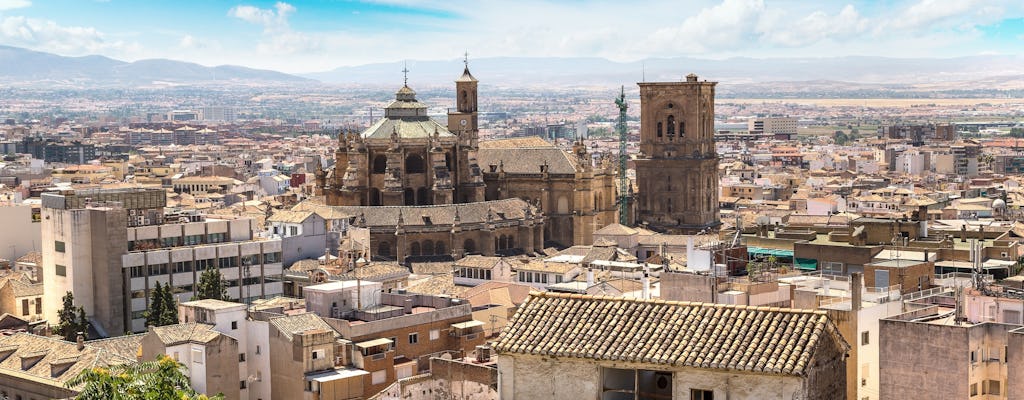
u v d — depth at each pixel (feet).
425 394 511.40
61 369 582.76
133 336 625.41
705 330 251.60
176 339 568.00
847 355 263.49
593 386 252.01
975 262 540.52
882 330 384.88
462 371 505.25
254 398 591.37
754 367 240.53
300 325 587.27
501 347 256.73
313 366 575.38
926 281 501.15
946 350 374.22
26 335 627.05
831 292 466.70
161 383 312.09
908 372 380.37
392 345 602.85
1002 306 410.93
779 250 609.42
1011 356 362.74
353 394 572.92
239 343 594.24
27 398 585.63
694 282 482.69
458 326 634.43
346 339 595.06
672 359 245.45
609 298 265.34
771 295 479.41
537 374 255.91
